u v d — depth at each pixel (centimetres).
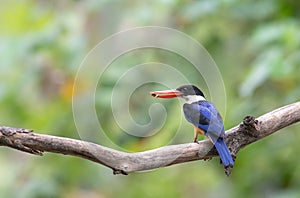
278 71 921
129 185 1191
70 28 1127
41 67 1132
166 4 1048
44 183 1090
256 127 621
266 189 1127
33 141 553
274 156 1087
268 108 1040
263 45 999
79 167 1134
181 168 1198
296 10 1060
